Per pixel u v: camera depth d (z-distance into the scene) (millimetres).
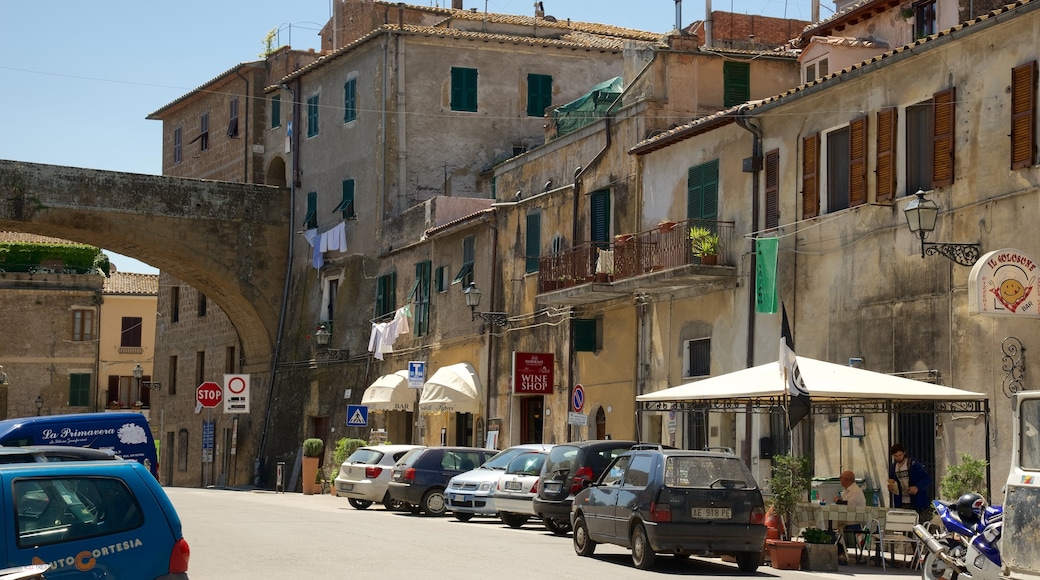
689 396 21188
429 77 47531
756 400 21172
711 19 39312
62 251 76000
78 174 48781
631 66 34375
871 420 23156
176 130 64250
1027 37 20562
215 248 51906
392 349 46062
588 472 23828
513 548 20359
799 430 25375
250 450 54875
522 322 37531
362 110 48844
